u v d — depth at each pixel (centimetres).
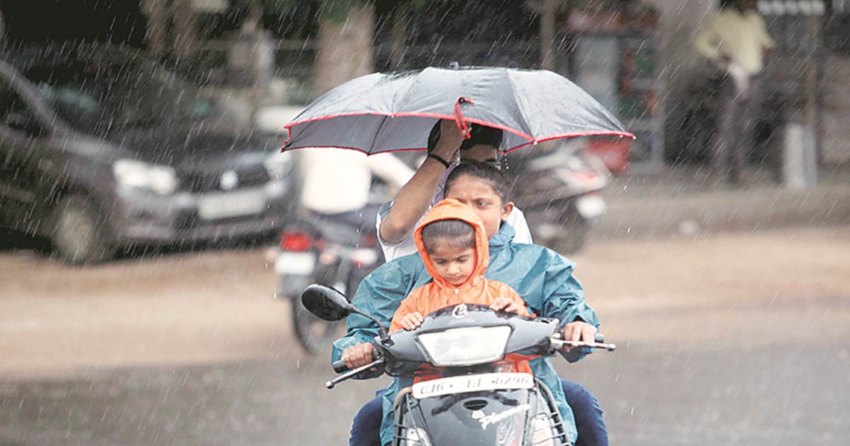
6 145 4216
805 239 4409
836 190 5272
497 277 1368
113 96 4297
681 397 2533
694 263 4022
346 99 1440
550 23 5697
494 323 1258
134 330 3253
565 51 5747
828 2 5906
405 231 1509
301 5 4766
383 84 1451
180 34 5353
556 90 1450
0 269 4078
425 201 1488
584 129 1423
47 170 4131
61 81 4312
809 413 2402
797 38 5875
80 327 3291
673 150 5853
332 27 4441
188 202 4059
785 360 2827
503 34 5622
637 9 5778
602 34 5778
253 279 3881
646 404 2481
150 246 4294
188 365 2889
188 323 3328
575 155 4175
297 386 2698
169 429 2362
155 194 4038
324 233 2848
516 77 1438
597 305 3438
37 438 2303
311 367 2867
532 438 1224
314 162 2891
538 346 1255
